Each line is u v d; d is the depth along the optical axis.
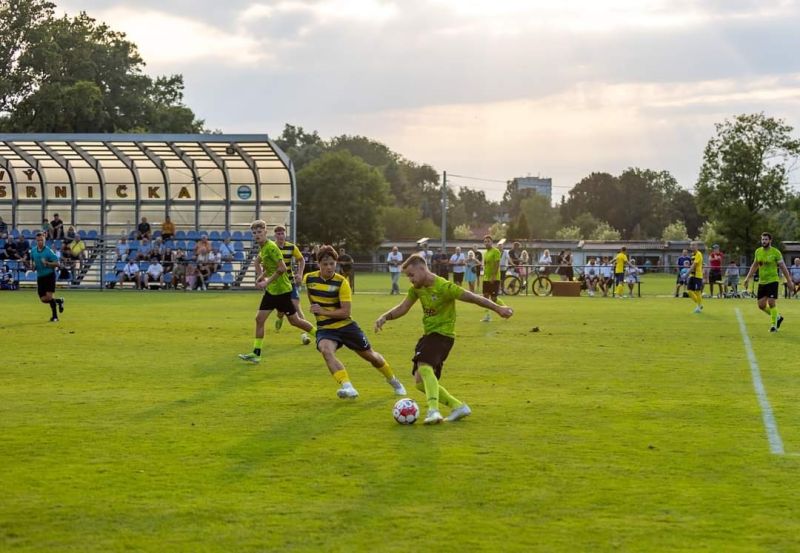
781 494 8.04
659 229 163.50
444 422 11.04
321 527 7.09
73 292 40.12
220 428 10.66
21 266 42.31
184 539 6.82
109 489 8.09
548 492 8.04
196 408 11.92
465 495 7.93
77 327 23.11
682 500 7.84
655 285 60.34
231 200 45.38
